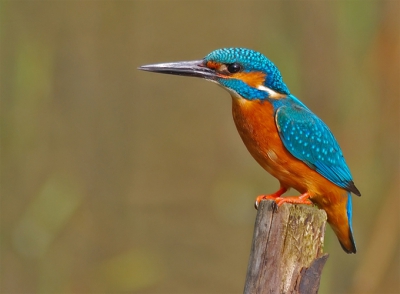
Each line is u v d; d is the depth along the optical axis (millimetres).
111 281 13914
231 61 8453
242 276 15047
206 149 15578
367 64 12477
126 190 15141
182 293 14844
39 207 13117
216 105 15781
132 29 15422
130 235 14891
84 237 14484
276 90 8625
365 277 12203
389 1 12250
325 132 8578
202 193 15320
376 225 12438
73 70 14906
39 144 14219
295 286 6531
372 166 12531
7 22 13914
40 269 13094
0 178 13688
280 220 6586
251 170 15344
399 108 12375
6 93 13641
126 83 15406
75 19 14984
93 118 15086
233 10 15555
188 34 15633
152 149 15461
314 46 12523
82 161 14789
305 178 8414
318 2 12531
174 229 15117
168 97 15680
